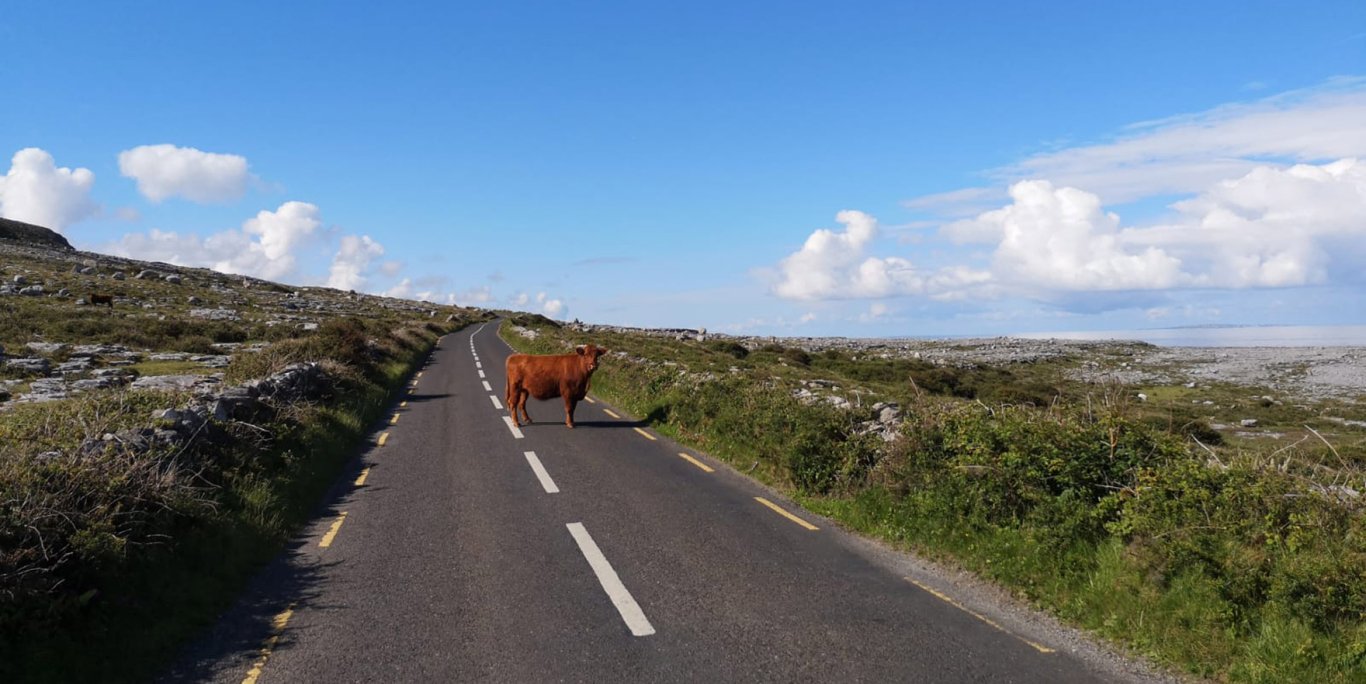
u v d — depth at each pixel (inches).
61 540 245.0
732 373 862.5
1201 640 214.8
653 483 448.5
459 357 1614.2
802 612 249.4
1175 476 270.2
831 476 410.9
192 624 247.8
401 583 284.5
